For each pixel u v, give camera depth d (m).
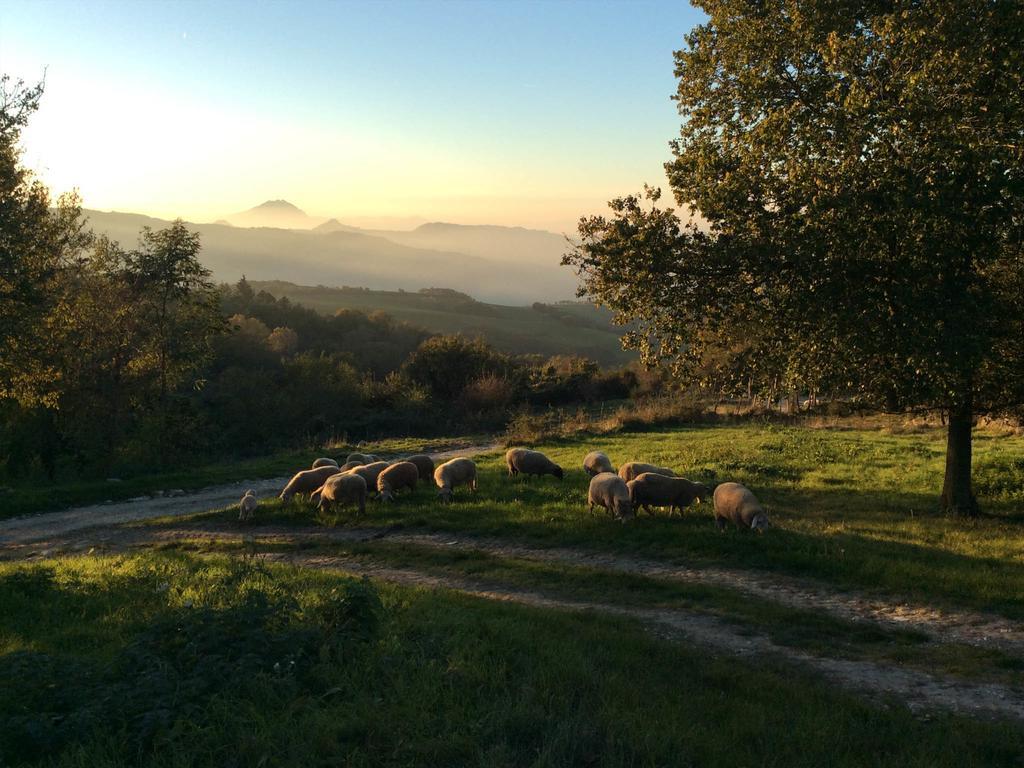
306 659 6.69
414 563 14.23
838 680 8.12
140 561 13.32
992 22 12.60
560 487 20.80
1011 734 6.53
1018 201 12.44
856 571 12.10
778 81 15.45
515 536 15.97
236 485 29.25
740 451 27.42
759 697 7.22
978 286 14.28
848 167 12.84
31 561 16.61
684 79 17.45
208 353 40.34
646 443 32.72
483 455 33.38
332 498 18.98
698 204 14.95
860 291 13.89
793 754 5.80
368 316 119.50
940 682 8.04
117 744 5.11
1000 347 15.34
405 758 5.13
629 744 5.49
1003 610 10.27
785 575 12.48
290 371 62.22
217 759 5.05
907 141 12.70
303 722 5.49
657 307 15.78
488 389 65.62
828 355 15.08
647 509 16.81
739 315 15.67
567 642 8.14
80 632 8.16
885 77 13.45
